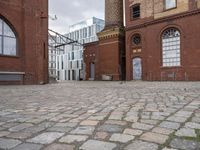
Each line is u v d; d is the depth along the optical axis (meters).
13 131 3.31
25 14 19.31
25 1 19.36
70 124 3.66
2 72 17.28
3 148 2.58
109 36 34.72
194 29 24.20
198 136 2.88
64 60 62.25
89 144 2.64
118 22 36.50
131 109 5.03
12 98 7.85
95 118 4.09
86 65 42.44
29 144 2.70
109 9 37.09
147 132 3.09
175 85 15.30
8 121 4.02
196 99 6.65
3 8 17.55
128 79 30.94
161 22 27.14
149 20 28.66
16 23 18.59
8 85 17.59
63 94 9.33
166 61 26.80
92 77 41.53
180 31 25.34
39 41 20.61
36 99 7.48
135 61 30.45
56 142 2.75
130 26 30.83
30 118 4.24
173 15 25.84
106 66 35.12
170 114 4.33
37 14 20.48
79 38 61.28
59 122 3.84
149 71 28.22
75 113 4.68
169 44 26.56
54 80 31.62
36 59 20.28
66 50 61.03
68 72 60.50
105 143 2.66
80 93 9.77
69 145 2.63
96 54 39.88
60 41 50.59
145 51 29.03
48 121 3.94
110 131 3.17
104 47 35.53
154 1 28.22
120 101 6.57
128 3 31.34
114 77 33.84
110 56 34.59
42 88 13.79
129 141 2.71
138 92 9.73
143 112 4.61
